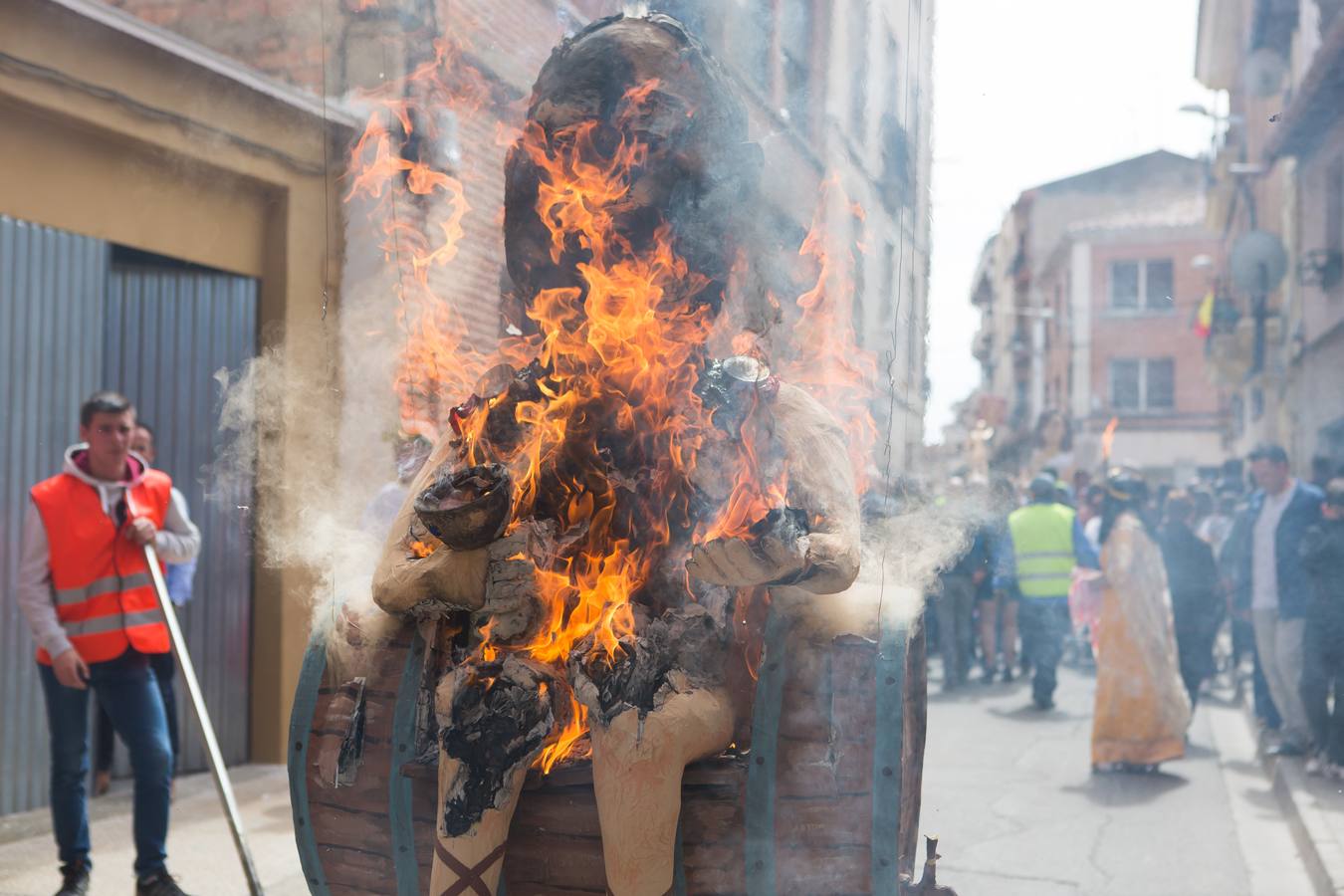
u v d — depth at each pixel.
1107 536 7.39
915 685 2.30
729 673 2.24
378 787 2.33
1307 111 14.88
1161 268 46.06
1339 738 6.61
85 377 6.39
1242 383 26.38
